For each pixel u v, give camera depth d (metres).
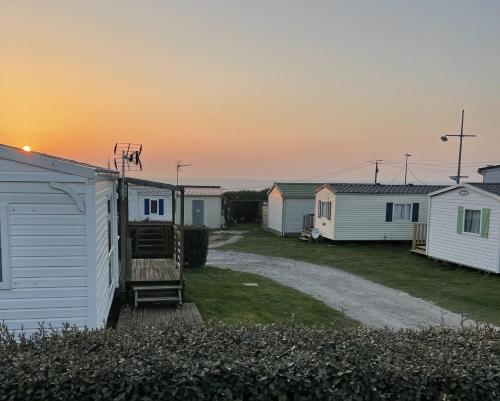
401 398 3.37
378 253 19.17
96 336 3.84
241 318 8.60
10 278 5.77
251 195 34.84
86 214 5.88
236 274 13.80
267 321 8.52
